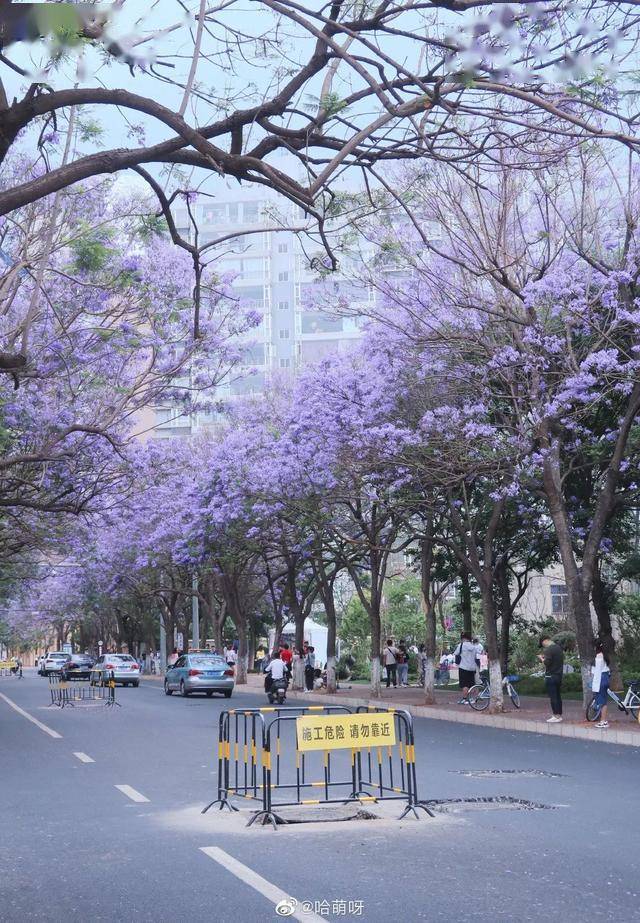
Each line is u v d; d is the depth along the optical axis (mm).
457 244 22875
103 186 19922
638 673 37188
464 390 25672
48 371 24188
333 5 7117
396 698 35625
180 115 6922
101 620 90125
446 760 17422
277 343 98438
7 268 17422
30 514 33531
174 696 42625
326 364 30125
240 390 94312
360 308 27688
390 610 66500
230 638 80312
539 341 22594
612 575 36438
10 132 6602
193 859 9328
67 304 23438
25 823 11523
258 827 10953
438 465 26672
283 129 7562
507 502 30281
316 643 70375
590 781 14539
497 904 7512
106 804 12828
